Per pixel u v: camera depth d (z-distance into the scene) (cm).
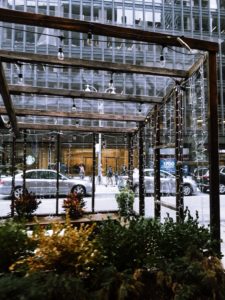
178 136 591
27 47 2422
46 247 309
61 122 1680
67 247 309
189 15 2889
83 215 819
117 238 335
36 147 1866
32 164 1867
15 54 482
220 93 2864
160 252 337
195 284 301
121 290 285
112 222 370
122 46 2511
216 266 317
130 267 327
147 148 1298
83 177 2020
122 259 328
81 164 2288
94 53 2481
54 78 2383
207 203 1264
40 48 2420
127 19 2762
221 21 2964
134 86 2280
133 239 336
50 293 260
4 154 1289
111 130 923
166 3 2830
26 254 326
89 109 1762
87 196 1516
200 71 505
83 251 310
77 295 269
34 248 332
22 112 742
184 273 306
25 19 380
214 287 296
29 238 337
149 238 344
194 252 330
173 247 343
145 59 2522
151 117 766
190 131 1527
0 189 1398
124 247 330
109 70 527
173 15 2834
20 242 331
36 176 1427
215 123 439
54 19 389
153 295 302
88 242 326
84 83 2398
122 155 2292
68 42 2438
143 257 327
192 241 348
